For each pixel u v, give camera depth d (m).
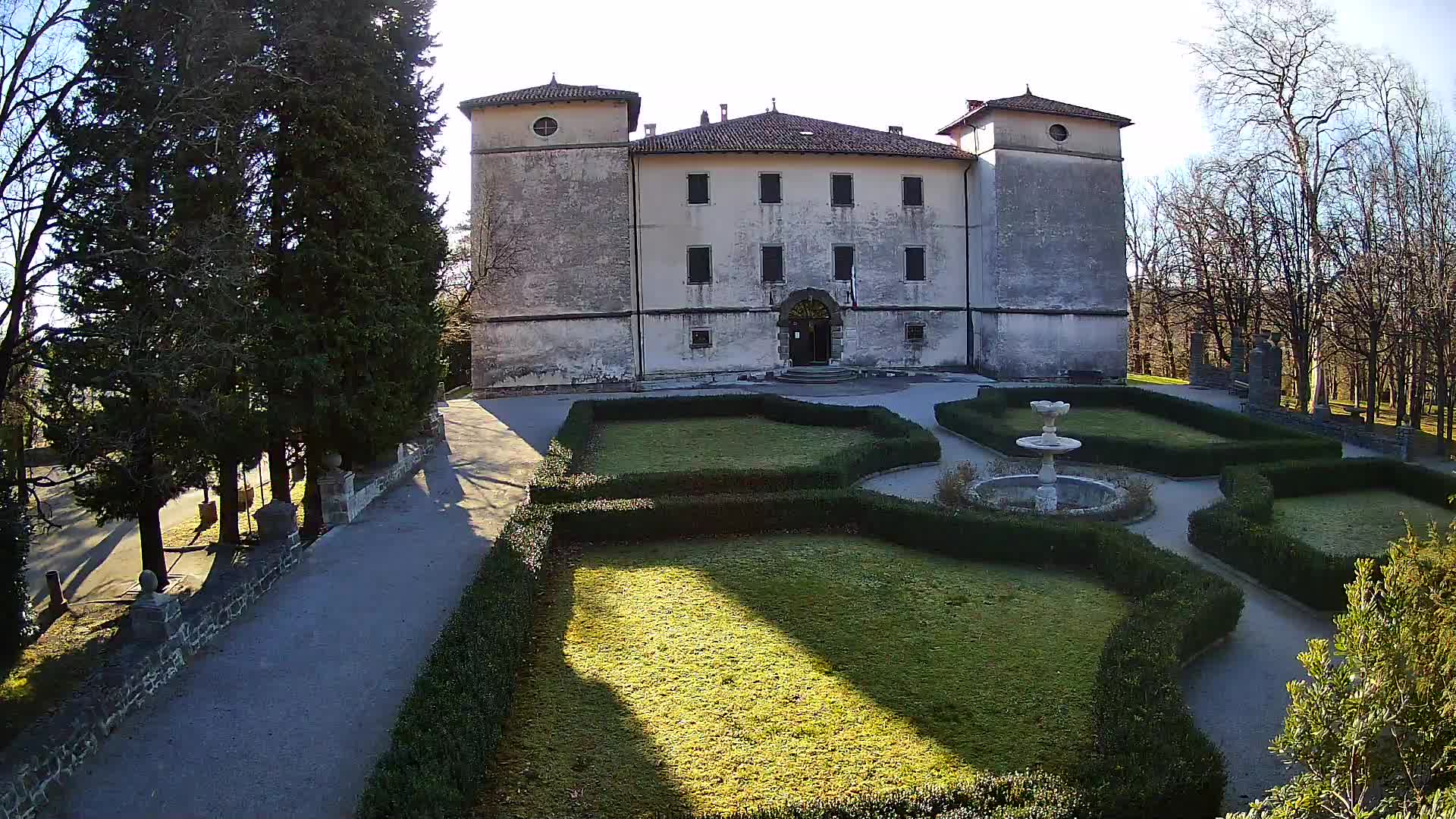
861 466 20.77
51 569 20.67
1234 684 10.46
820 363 41.47
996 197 40.06
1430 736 5.62
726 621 12.32
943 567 14.66
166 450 15.57
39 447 31.50
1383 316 32.62
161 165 14.92
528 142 37.56
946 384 38.59
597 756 8.83
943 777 8.38
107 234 14.07
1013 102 40.44
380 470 20.78
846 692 10.16
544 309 38.03
